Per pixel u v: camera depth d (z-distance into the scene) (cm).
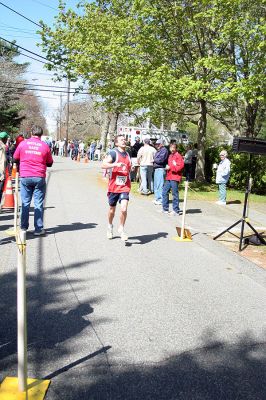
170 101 1730
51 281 580
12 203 1117
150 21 1678
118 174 788
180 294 559
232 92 1482
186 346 420
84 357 388
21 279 306
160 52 1738
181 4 1662
